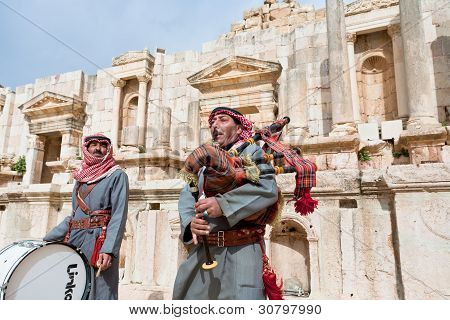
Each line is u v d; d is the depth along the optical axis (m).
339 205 4.14
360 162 10.43
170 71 17.70
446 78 11.95
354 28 13.46
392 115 13.13
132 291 4.69
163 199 5.25
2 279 2.42
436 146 8.87
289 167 2.15
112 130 18.00
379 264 3.75
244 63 14.44
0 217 6.81
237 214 1.84
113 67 18.77
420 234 3.51
